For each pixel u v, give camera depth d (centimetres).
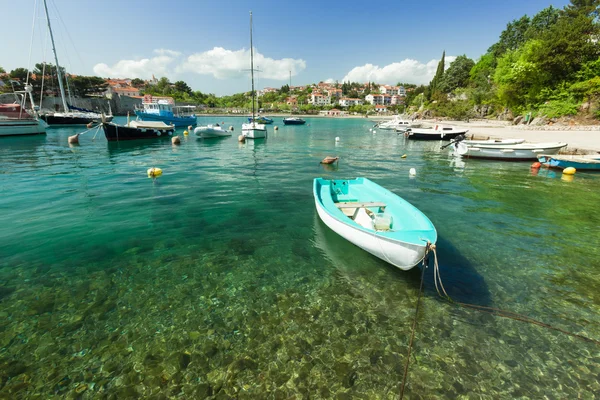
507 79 4212
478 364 396
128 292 541
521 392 358
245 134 3266
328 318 479
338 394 354
